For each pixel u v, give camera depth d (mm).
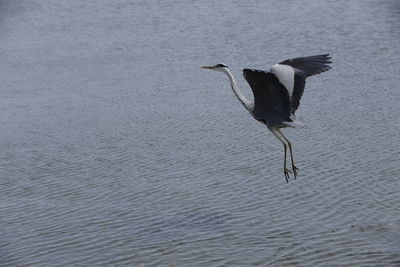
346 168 16266
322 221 13500
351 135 18766
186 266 11875
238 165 16844
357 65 28391
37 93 26000
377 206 14055
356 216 13617
